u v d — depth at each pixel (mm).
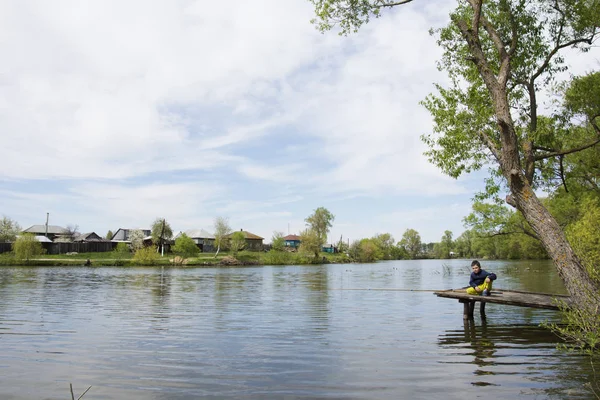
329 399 6559
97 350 10008
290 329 12922
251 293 25422
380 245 143375
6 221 91938
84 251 87062
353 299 21891
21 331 12547
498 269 49875
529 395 6672
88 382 7461
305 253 98812
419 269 65625
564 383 7262
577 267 9148
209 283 34000
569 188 22031
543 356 9250
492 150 11539
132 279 38219
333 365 8602
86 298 22078
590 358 8961
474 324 13617
